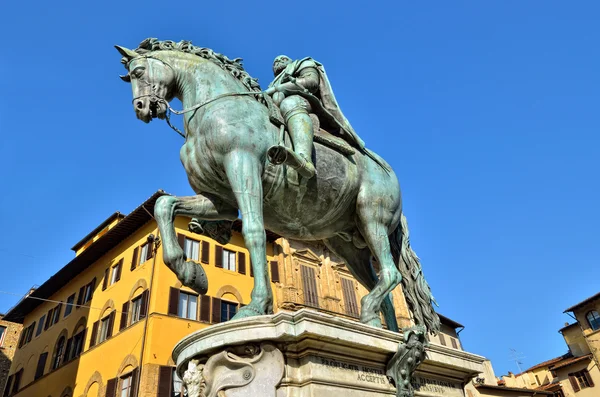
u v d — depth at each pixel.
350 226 4.09
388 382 3.09
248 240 3.11
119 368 19.77
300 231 3.90
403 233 4.28
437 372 3.65
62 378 23.41
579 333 34.16
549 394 29.94
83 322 24.14
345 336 2.82
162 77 3.79
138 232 23.67
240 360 2.66
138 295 21.19
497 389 27.48
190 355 2.76
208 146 3.42
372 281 4.33
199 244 22.73
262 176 3.46
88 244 29.75
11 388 27.81
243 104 3.57
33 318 29.97
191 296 21.34
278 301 23.80
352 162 3.93
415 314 4.07
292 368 2.69
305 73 4.06
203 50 4.04
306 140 3.53
